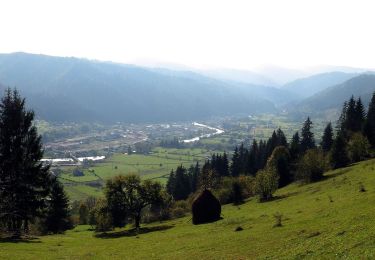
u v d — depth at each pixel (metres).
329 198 60.25
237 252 38.31
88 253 50.47
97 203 91.19
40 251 51.47
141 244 55.97
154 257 43.41
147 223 107.56
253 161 146.62
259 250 37.06
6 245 53.88
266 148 148.88
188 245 47.56
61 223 106.31
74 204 170.88
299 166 99.81
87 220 141.12
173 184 161.75
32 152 72.75
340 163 104.12
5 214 69.38
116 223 87.88
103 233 82.88
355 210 44.16
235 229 52.53
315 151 97.69
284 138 148.62
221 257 37.34
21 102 71.81
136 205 85.81
